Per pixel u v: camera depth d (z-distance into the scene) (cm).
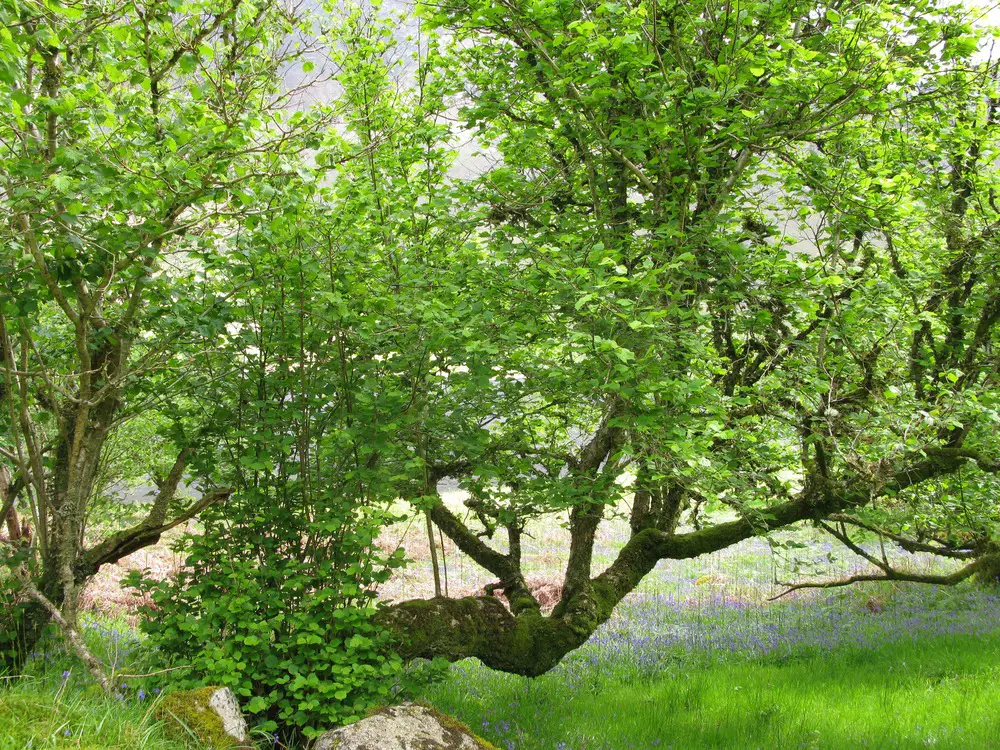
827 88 777
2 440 800
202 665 662
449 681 1052
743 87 794
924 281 924
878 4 802
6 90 577
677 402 738
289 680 700
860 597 1667
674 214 847
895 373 971
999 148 962
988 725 793
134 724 565
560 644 892
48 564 775
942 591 1605
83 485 770
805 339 935
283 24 822
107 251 632
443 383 781
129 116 619
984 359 1013
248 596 704
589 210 988
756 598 1738
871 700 928
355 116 899
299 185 665
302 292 709
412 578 1747
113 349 796
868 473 893
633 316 677
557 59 823
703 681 1065
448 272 768
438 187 904
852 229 879
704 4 791
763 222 969
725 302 902
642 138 787
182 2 604
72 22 627
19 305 648
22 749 486
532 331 738
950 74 888
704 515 1116
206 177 646
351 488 774
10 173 594
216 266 711
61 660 746
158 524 797
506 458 857
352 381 766
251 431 749
